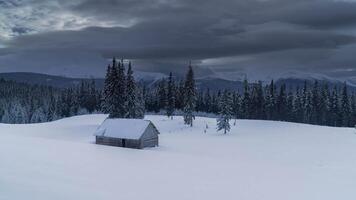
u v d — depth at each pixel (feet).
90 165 98.84
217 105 494.18
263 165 126.41
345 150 190.29
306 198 77.10
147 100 444.14
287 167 126.11
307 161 157.07
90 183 73.20
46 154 113.09
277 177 101.30
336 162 154.51
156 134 193.77
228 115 265.95
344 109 414.82
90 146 154.71
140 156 131.75
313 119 426.10
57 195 59.36
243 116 424.46
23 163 90.43
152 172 95.61
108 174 86.89
